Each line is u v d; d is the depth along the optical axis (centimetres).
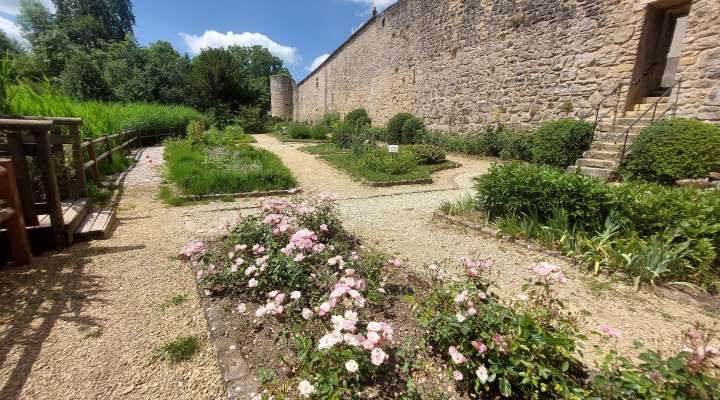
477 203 432
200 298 224
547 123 711
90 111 771
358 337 142
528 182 362
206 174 583
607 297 242
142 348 183
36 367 168
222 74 2300
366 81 1775
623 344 191
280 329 185
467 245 343
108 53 2325
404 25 1377
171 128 1392
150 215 432
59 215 307
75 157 397
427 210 474
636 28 617
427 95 1270
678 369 126
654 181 492
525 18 843
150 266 280
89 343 186
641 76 642
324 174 757
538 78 823
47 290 239
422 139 1173
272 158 830
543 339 141
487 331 153
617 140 588
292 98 3600
